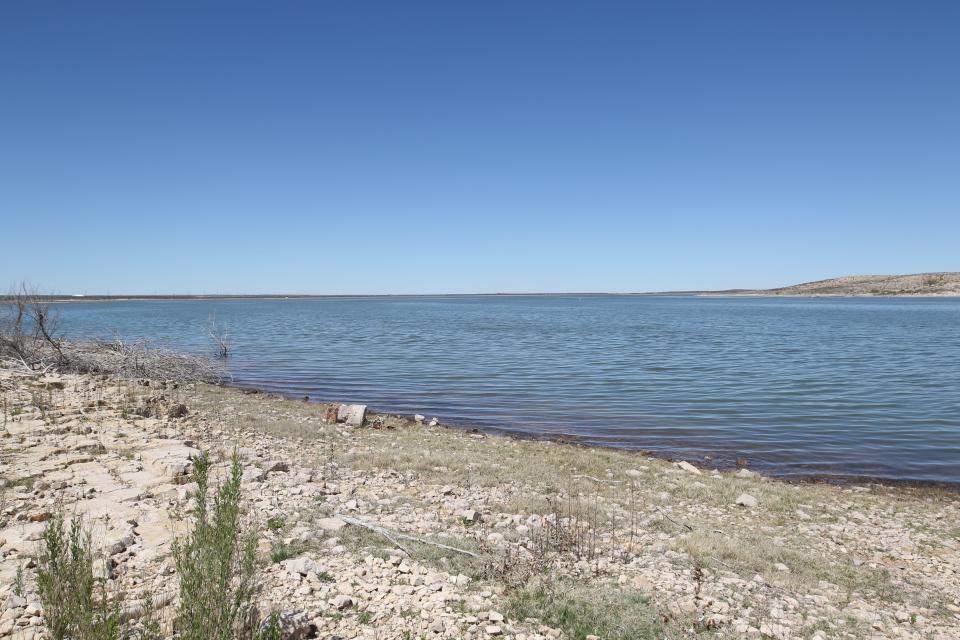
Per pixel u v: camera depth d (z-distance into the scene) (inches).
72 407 611.5
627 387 1106.7
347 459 524.4
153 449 467.8
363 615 233.1
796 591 300.5
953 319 3622.0
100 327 2662.4
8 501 327.3
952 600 303.6
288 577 261.3
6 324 1034.7
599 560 321.7
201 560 184.1
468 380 1192.8
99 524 297.6
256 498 372.8
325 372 1304.1
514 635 228.5
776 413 874.8
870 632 258.2
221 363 1396.4
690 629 246.1
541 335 2449.6
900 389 1081.4
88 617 167.9
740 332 2625.5
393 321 3631.9
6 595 220.7
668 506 452.4
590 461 579.2
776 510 456.8
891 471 605.9
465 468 516.7
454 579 275.0
